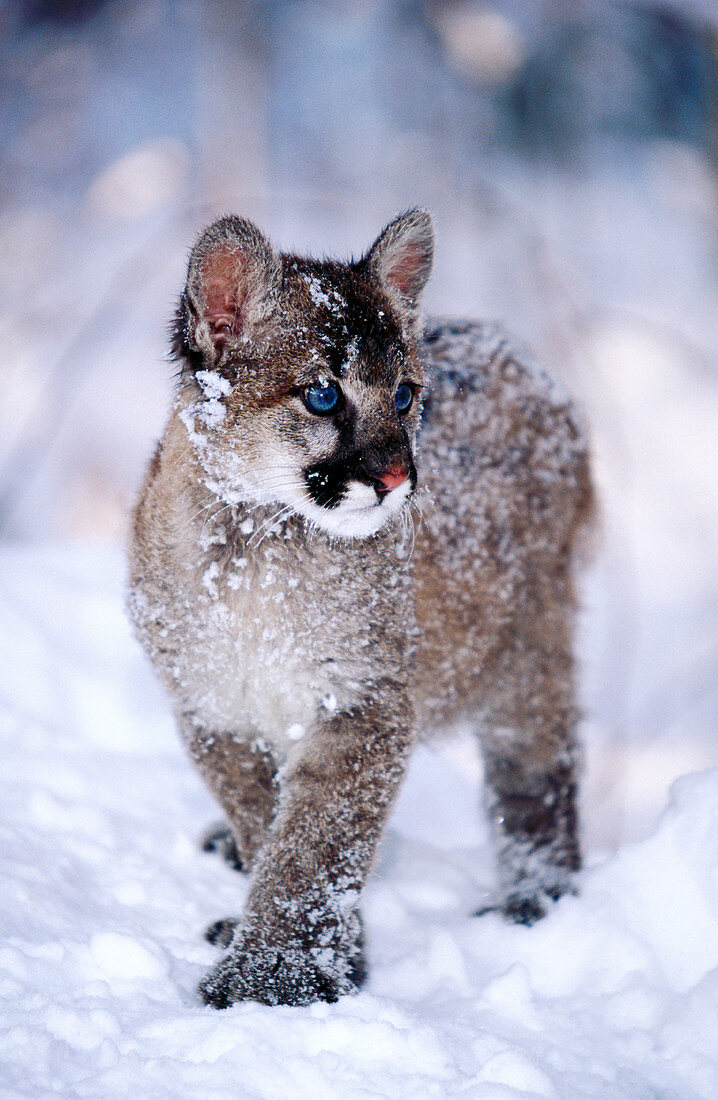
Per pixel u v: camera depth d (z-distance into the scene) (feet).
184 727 22.58
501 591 25.85
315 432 21.33
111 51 106.42
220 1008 19.15
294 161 98.99
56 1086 15.71
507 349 27.63
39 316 83.10
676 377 82.12
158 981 19.21
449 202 87.76
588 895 22.20
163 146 102.42
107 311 81.15
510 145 108.37
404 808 32.17
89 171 104.63
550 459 27.30
